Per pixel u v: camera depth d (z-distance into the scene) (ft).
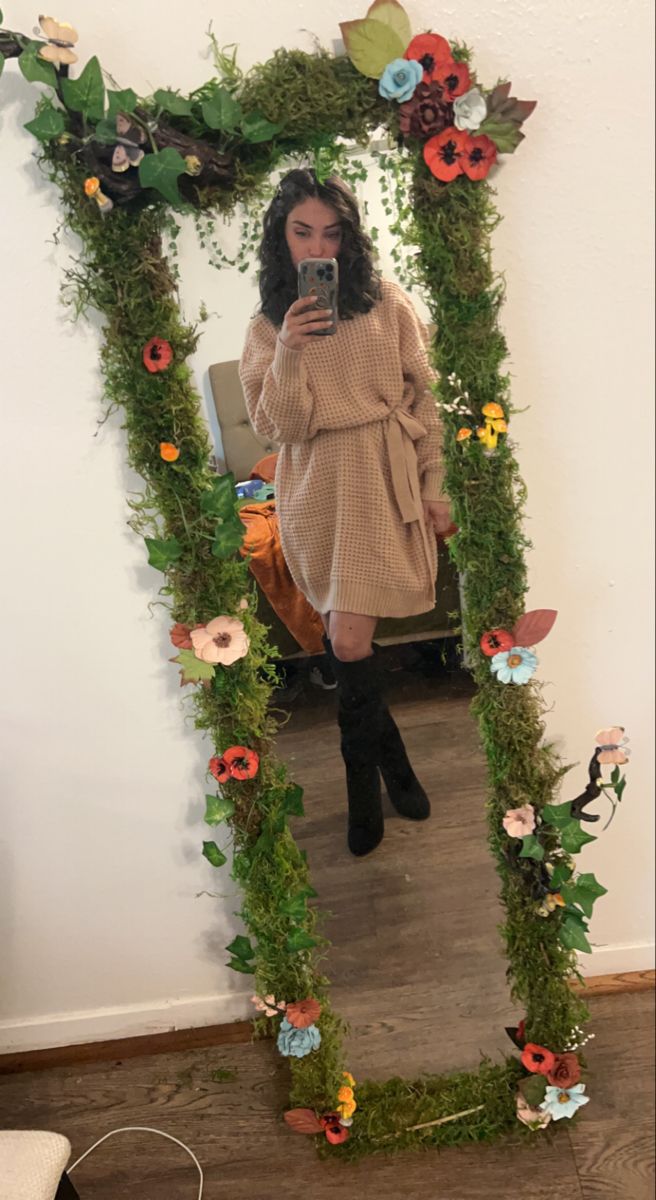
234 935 5.30
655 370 3.98
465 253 3.59
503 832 4.44
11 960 5.30
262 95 3.34
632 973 5.41
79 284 3.66
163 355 3.62
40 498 4.14
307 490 3.94
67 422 4.00
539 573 4.35
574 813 4.30
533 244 3.76
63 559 4.27
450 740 4.33
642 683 4.62
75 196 3.48
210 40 3.45
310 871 4.57
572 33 3.47
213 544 3.88
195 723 4.38
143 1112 5.22
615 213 3.72
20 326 3.82
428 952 4.77
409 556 4.02
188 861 5.08
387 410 3.83
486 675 4.16
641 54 3.50
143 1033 5.49
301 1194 4.78
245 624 4.05
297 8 3.40
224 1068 5.37
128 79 3.49
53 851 5.00
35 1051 5.45
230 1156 4.98
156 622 4.43
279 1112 5.13
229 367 3.75
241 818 4.40
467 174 3.46
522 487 3.94
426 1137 4.84
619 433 4.09
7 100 3.48
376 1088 4.94
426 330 3.72
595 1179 4.69
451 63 3.32
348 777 4.39
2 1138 3.79
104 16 3.40
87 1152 5.06
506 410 3.81
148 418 3.75
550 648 4.53
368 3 3.41
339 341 3.73
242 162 3.49
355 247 3.63
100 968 5.39
